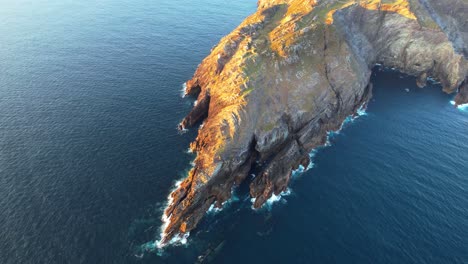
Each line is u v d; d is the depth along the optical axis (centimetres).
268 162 7244
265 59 8306
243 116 7119
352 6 10256
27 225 5775
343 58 8781
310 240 5744
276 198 6519
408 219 6116
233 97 7606
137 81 10406
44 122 8375
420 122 8800
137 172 6981
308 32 8788
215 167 6372
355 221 6072
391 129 8481
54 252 5381
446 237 5800
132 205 6256
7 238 5544
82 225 5831
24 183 6569
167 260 5381
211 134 7150
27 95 9500
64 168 6975
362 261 5412
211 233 5841
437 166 7344
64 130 8112
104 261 5306
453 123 8806
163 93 9825
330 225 6003
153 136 8038
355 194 6619
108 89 9912
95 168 7019
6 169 6869
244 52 8631
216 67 9269
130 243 5600
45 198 6284
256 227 5962
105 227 5828
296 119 7594
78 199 6306
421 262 5397
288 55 8288
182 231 5803
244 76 7912
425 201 6481
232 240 5728
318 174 7062
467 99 9706
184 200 6075
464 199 6550
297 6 10562
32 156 7256
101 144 7694
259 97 7600
